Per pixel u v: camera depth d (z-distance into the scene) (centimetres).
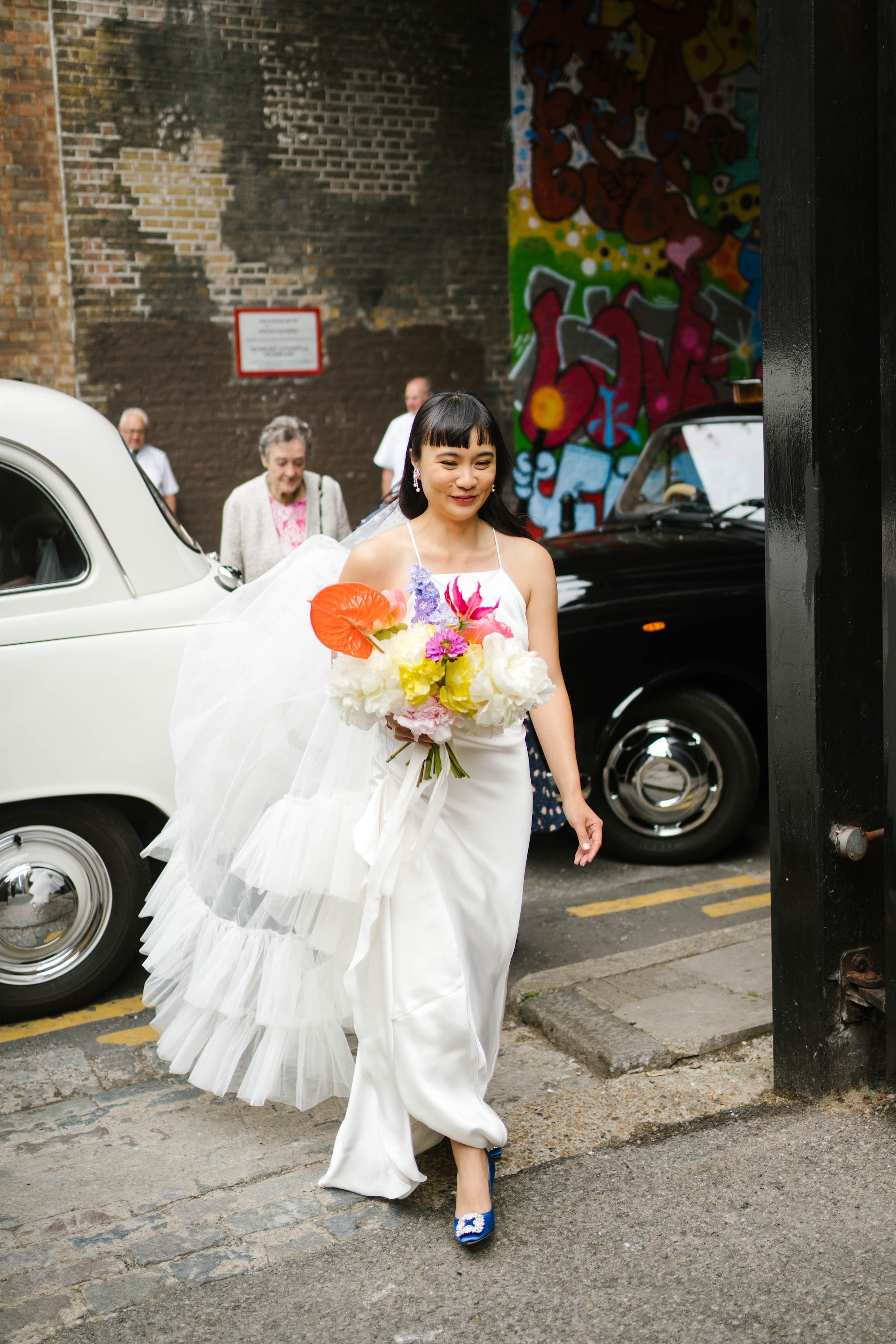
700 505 592
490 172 1078
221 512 1023
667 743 497
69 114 933
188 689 329
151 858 391
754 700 515
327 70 1003
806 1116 296
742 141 1170
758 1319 226
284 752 310
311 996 289
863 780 291
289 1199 273
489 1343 223
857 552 282
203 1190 278
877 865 296
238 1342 226
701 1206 261
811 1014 298
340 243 1031
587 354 1142
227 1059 300
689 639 486
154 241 972
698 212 1163
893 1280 235
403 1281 242
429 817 250
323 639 238
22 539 365
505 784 263
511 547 270
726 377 1205
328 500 632
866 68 267
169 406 994
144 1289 242
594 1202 265
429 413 253
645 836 507
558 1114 303
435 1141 271
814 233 266
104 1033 371
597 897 476
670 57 1127
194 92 965
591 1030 339
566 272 1120
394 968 254
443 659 232
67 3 919
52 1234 262
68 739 363
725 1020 343
